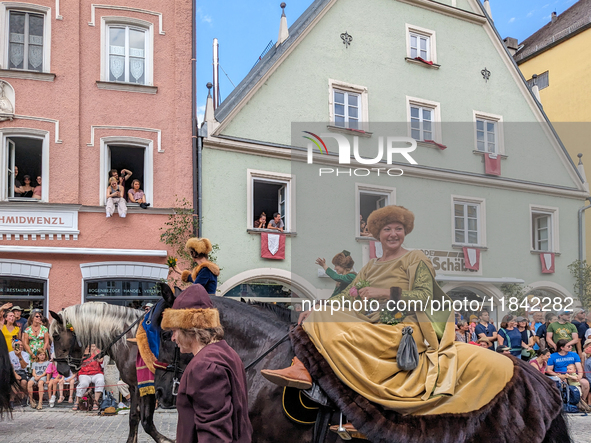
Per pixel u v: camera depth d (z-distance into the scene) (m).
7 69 12.04
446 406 2.79
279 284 12.55
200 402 2.19
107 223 12.27
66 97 12.38
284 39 14.11
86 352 6.50
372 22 14.36
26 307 11.74
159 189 12.70
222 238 12.54
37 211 11.92
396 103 14.27
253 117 13.27
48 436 7.09
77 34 12.59
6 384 6.85
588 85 19.52
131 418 5.96
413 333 2.87
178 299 2.53
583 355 9.43
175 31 13.24
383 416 2.75
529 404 2.92
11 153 12.20
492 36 15.29
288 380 2.82
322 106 13.77
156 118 12.85
